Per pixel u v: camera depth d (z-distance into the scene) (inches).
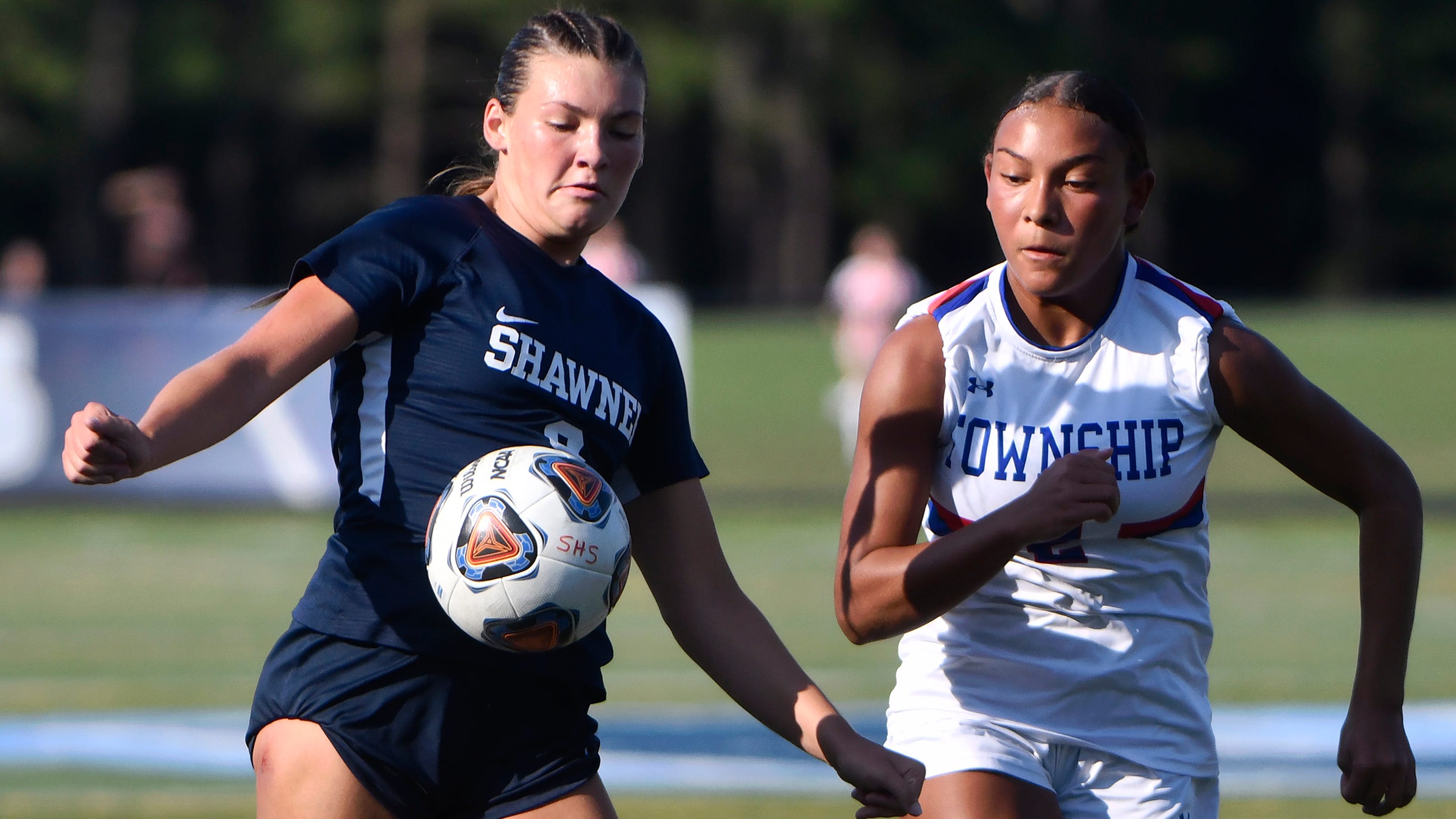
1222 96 7347.4
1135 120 490.9
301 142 7170.3
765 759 999.6
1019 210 490.6
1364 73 7130.9
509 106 494.6
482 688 486.0
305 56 6815.9
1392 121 7234.3
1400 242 7273.6
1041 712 524.4
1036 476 512.7
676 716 1128.2
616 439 506.3
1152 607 524.1
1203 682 542.6
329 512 2247.8
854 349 2898.6
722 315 5049.2
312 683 486.0
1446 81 7204.7
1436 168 7180.1
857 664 1298.0
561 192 488.1
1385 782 521.3
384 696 481.4
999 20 6776.6
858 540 511.5
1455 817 861.8
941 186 6830.7
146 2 6727.4
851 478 525.3
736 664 520.4
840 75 6722.4
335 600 489.4
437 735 484.1
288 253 7263.8
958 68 6747.1
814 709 506.0
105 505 2260.1
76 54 6604.3
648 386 520.1
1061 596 521.3
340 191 7160.4
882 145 6850.4
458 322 486.6
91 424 407.8
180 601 1617.9
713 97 6875.0
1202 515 527.5
